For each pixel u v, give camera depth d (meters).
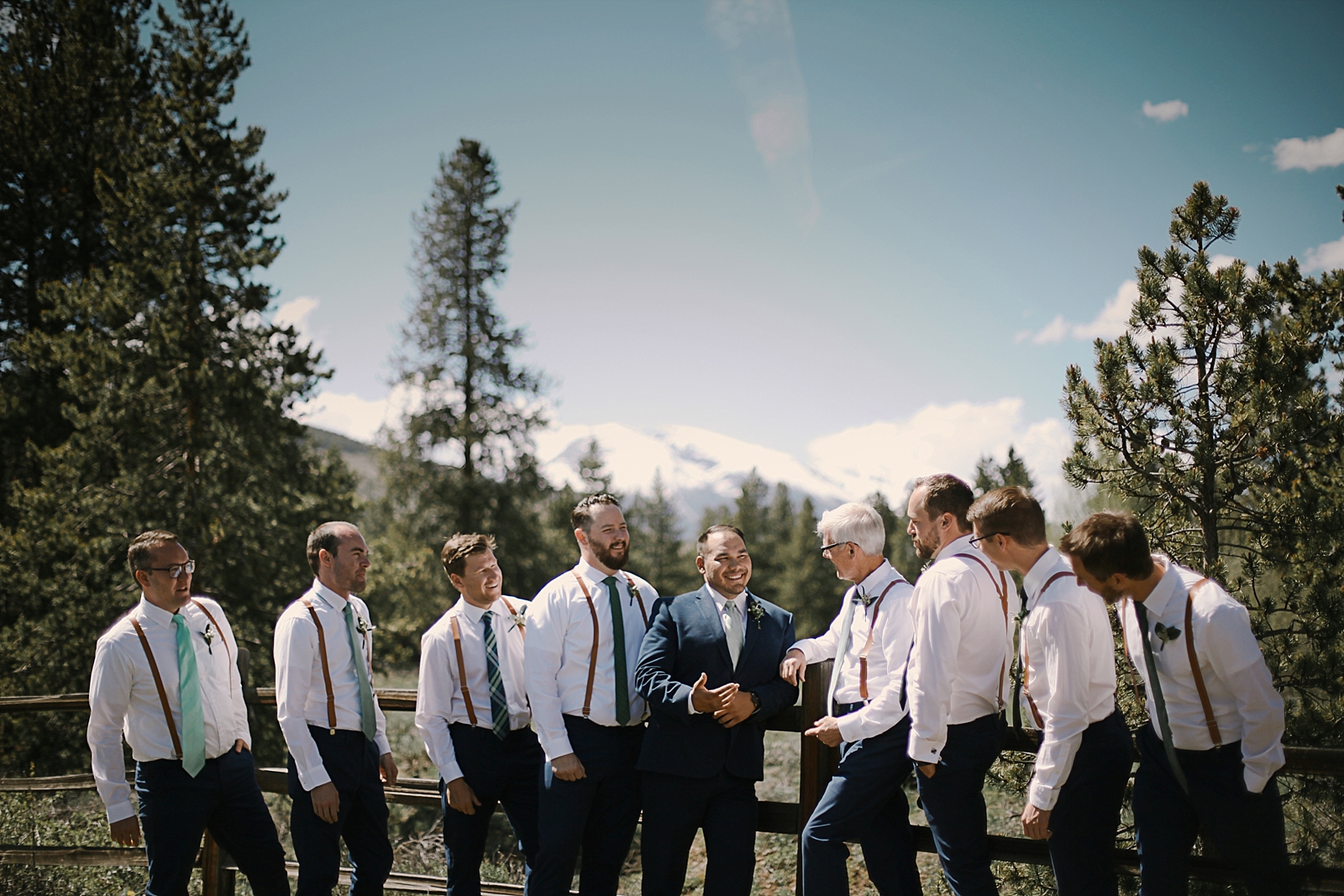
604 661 3.89
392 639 18.12
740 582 3.84
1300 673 4.85
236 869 4.70
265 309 16.56
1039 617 3.01
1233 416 5.20
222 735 4.01
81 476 14.91
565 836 3.72
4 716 12.71
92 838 6.55
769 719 4.02
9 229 17.02
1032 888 5.13
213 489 14.88
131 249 15.71
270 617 15.42
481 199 26.61
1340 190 5.60
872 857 3.55
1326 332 5.35
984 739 3.26
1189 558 5.32
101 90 18.16
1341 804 4.52
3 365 17.14
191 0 18.25
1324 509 4.96
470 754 4.07
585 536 4.04
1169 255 5.66
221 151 16.38
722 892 3.64
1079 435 5.70
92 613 13.52
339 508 17.78
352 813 4.11
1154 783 3.03
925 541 3.54
